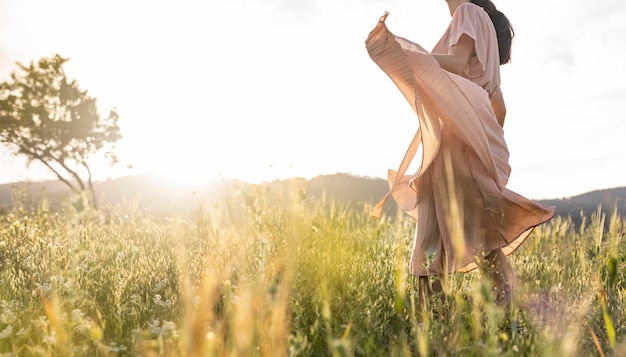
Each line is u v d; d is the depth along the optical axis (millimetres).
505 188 3252
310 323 2814
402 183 3811
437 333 2445
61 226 6211
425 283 3199
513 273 3268
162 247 4691
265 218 2797
